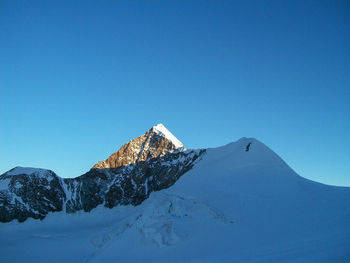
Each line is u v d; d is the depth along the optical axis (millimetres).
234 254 37406
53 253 64312
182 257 41656
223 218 50812
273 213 49844
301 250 32000
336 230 38969
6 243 74125
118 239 54094
